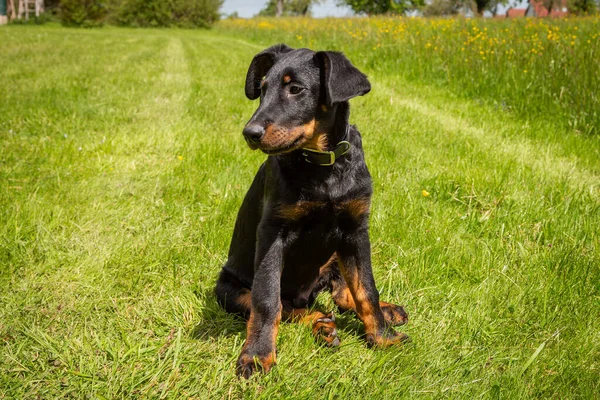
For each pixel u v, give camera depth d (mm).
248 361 2471
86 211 4164
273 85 2686
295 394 2342
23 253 3488
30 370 2461
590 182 5094
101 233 3895
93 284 3219
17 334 2709
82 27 40344
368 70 11438
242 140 6047
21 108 7383
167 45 22281
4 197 4281
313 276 2979
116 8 45594
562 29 14438
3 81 9969
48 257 3467
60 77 10758
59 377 2420
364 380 2410
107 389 2342
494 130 6820
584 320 2887
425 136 6324
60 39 24469
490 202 4422
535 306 3039
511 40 10922
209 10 45812
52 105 7684
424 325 2885
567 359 2559
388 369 2510
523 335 2799
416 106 7863
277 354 2588
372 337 2725
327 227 2703
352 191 2648
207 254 3609
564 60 8461
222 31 36969
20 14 44875
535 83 8117
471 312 2943
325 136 2662
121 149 5715
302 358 2570
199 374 2465
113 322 2854
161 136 6133
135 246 3646
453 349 2678
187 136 6141
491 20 18688
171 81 10797
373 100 7996
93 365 2467
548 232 3844
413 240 3758
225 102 8305
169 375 2445
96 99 8422
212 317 2979
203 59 15406
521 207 4246
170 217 4164
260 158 5434
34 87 9305
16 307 2926
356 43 14156
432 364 2533
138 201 4445
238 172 5008
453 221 4090
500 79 8820
